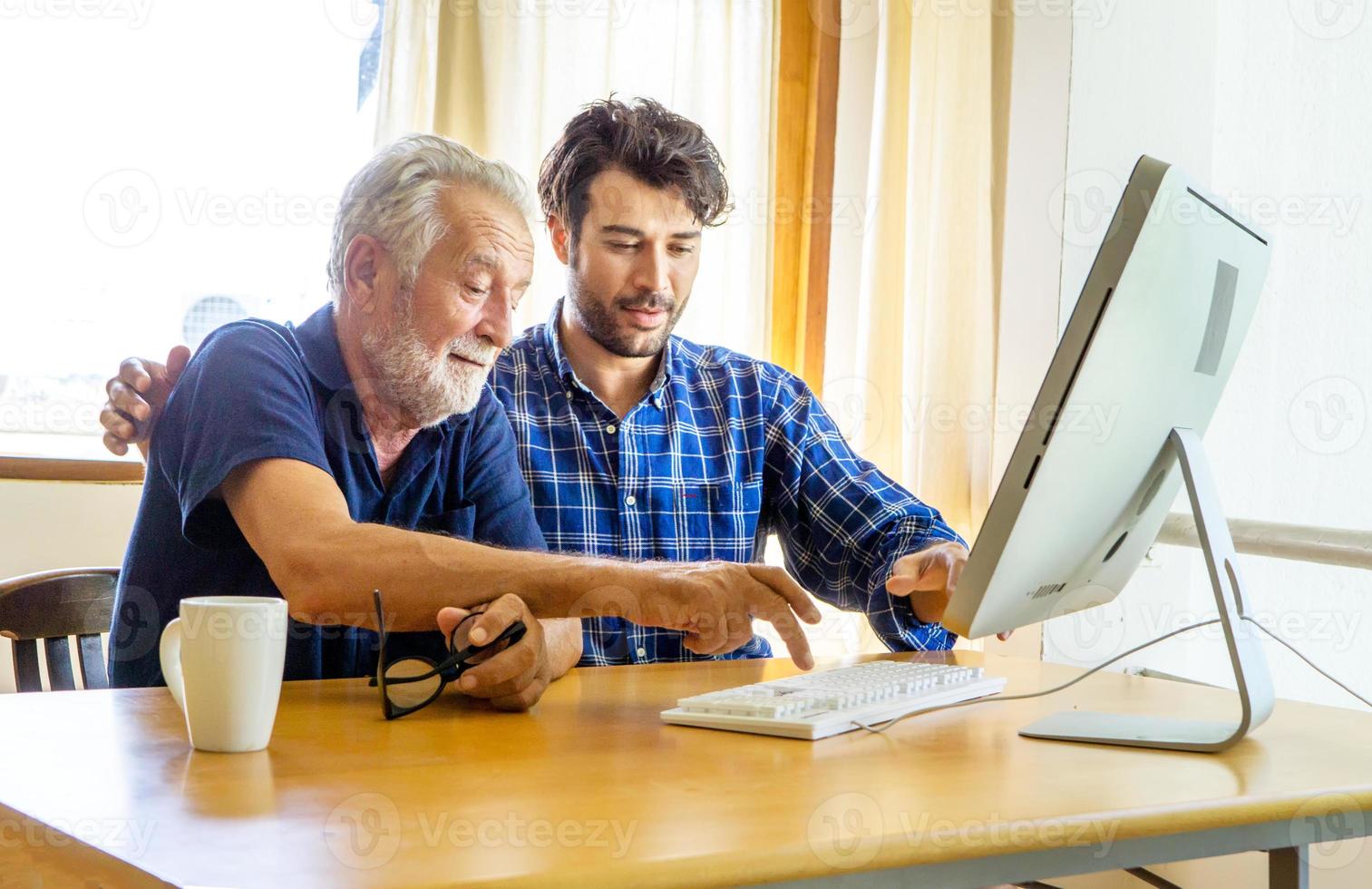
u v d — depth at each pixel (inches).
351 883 19.9
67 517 78.8
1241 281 38.9
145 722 33.1
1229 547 36.0
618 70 91.0
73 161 84.9
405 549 38.2
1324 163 82.8
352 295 49.2
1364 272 83.1
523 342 66.8
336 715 35.4
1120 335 31.8
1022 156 92.5
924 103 98.9
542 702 38.9
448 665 36.1
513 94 86.4
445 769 28.5
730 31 94.7
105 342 85.7
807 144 99.3
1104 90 85.1
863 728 34.9
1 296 83.6
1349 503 84.0
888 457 98.7
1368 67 81.9
